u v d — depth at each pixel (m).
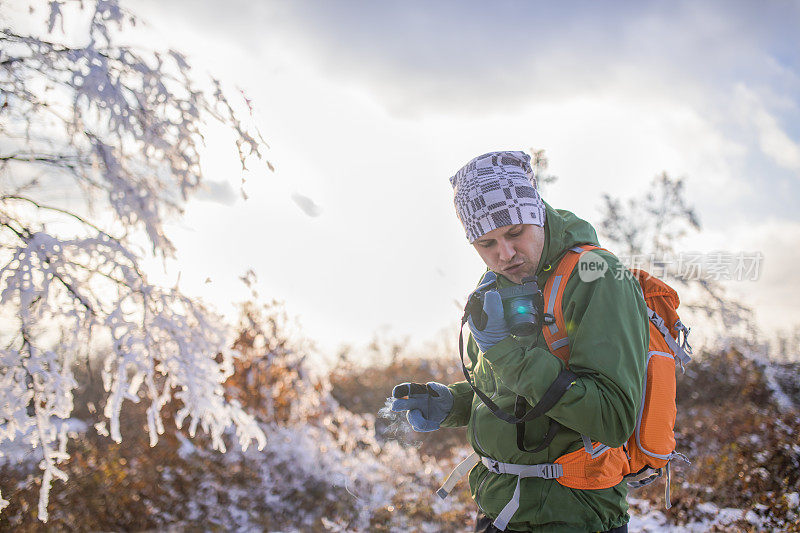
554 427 1.57
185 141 3.50
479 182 1.65
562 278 1.60
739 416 6.67
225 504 5.45
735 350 8.31
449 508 5.76
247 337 6.52
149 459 5.80
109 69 3.33
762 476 5.00
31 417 3.12
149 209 3.39
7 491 4.85
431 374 11.27
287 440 6.43
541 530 1.60
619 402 1.44
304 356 6.86
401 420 2.09
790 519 4.27
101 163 3.36
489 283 1.67
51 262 3.13
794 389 7.43
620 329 1.48
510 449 1.65
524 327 1.49
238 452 6.16
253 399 6.49
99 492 5.20
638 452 1.62
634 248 11.46
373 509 5.66
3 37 3.18
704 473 5.38
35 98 3.27
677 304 1.66
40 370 3.06
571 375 1.46
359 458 6.99
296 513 5.49
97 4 3.26
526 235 1.62
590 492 1.59
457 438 8.25
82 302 3.17
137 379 3.37
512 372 1.48
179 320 3.45
